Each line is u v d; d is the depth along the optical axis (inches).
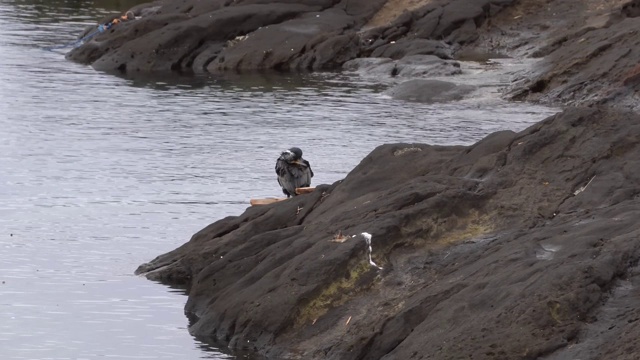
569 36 5989.2
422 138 4475.9
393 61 6028.5
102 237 3184.1
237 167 4077.3
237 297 2322.8
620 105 4862.2
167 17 6525.6
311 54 6235.2
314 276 2219.5
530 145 2485.2
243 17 6471.5
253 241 2539.4
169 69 6269.7
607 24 5900.6
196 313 2477.9
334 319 2166.6
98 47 6466.5
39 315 2516.0
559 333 1852.9
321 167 4018.2
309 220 2596.0
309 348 2130.9
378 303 2156.7
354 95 5462.6
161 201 3604.8
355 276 2222.0
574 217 2234.3
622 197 2283.5
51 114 5059.1
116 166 4101.9
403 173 2652.6
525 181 2405.3
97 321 2472.9
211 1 6771.7
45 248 3065.9
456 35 6323.8
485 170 2492.6
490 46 6254.9
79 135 4635.8
